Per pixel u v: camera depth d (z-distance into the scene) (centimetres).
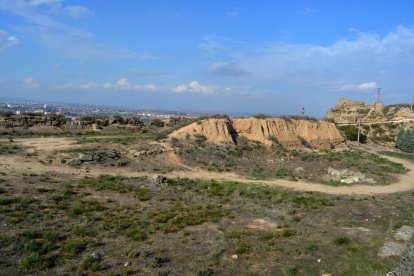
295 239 1623
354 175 3781
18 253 1302
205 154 4075
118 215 1891
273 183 3297
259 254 1436
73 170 2950
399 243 1556
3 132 4572
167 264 1316
